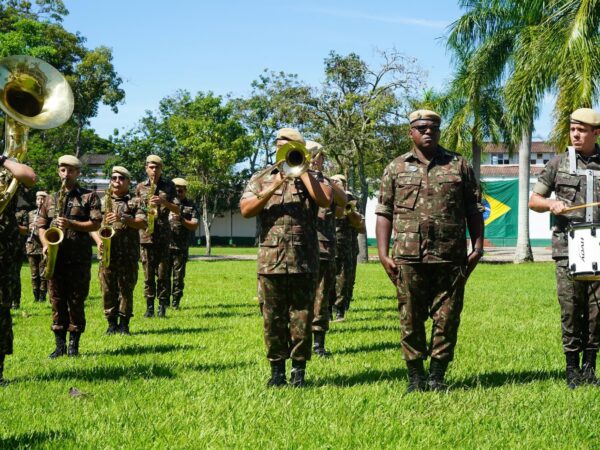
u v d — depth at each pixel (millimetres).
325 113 36188
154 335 10344
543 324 11070
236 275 26062
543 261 36781
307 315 6430
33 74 6141
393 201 6441
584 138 6496
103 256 9938
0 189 6250
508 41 29906
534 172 61375
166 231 12977
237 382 6625
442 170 6293
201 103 50000
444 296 6285
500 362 7711
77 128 49031
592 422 5180
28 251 15977
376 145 35000
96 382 6777
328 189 6320
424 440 4766
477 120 33031
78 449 4645
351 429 5051
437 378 6301
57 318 8570
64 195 8242
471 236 6398
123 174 10422
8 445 4715
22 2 40844
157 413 5500
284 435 4918
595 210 6410
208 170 51219
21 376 7188
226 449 4648
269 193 6199
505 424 5145
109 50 44438
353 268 12469
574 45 19031
